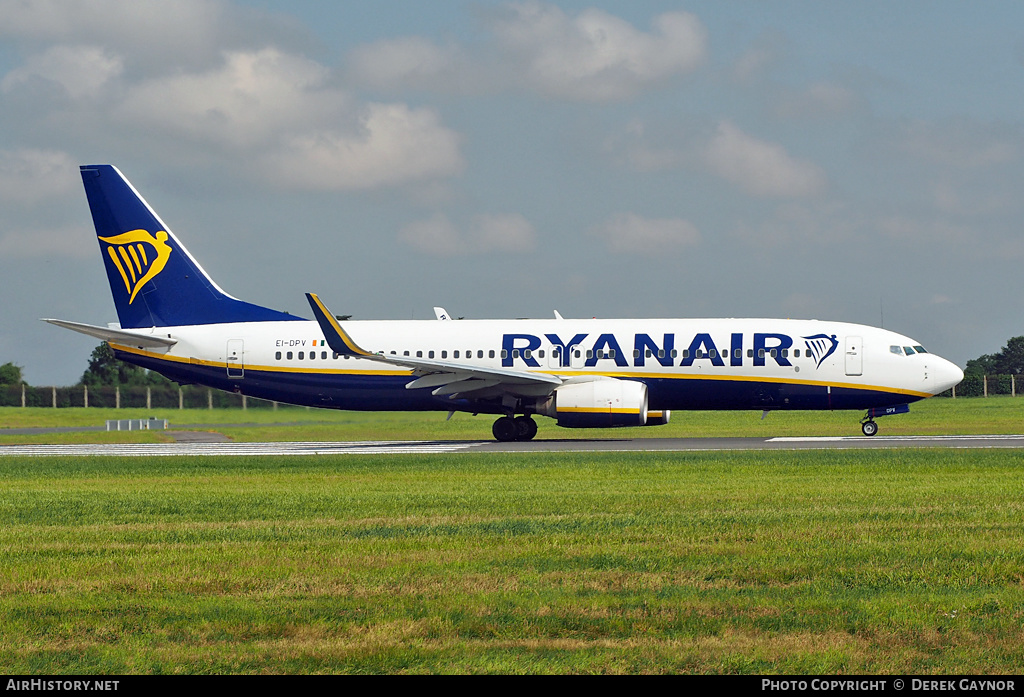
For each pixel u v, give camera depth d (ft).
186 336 542.98
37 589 159.74
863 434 555.28
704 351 497.05
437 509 242.17
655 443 484.33
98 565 176.24
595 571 166.81
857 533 195.62
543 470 339.57
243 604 149.18
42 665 125.80
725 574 163.43
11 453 493.36
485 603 147.74
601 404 484.74
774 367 493.77
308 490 291.38
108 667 124.77
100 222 548.72
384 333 529.04
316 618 142.00
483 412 522.88
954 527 200.75
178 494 285.64
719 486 280.72
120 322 550.77
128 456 449.89
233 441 611.06
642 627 136.56
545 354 506.89
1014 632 132.36
